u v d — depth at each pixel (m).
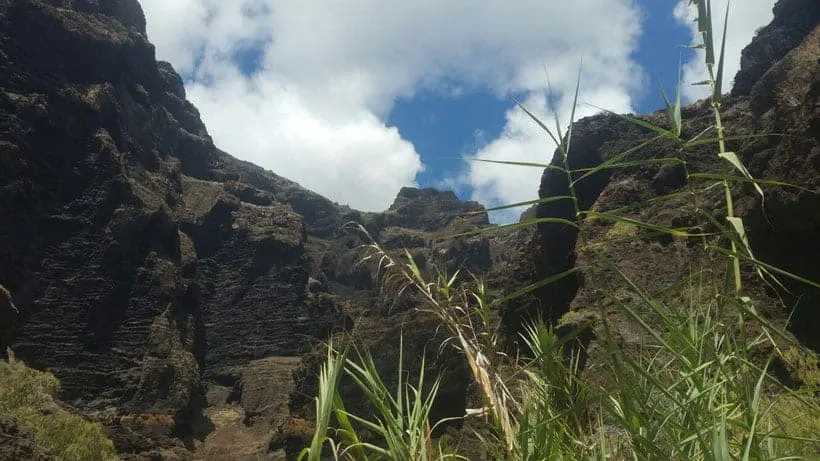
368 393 1.84
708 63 1.92
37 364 79.19
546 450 1.85
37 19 97.81
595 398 1.89
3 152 82.31
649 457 1.72
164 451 64.06
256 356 115.00
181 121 166.12
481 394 1.94
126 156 108.56
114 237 92.56
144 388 80.94
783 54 24.77
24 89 91.06
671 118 1.92
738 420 1.76
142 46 135.38
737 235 1.65
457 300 2.04
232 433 83.81
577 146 32.50
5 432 21.08
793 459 1.76
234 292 124.25
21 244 84.12
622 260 18.39
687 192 1.77
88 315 85.81
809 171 14.58
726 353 2.01
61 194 91.44
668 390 1.85
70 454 27.44
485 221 109.12
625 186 25.75
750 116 20.59
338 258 166.38
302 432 64.00
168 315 92.25
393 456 1.75
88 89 102.69
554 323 25.73
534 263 33.50
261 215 138.88
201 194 137.00
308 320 120.12
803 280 1.51
